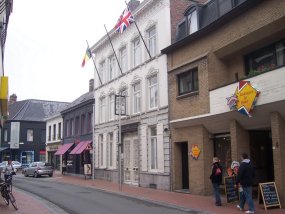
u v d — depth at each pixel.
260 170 16.98
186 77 20.39
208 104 17.97
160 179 21.89
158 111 22.41
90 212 13.54
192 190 19.09
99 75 32.75
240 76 17.38
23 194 20.14
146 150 23.59
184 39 19.92
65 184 27.14
